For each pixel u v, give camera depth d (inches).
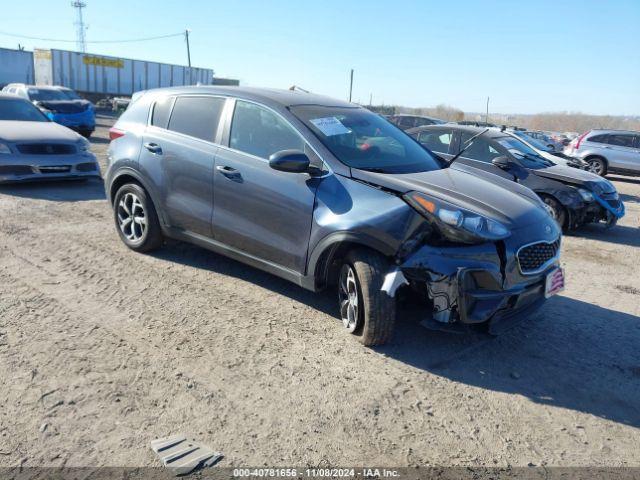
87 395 118.8
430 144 364.8
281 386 127.7
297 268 160.4
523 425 119.8
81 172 350.3
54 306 162.9
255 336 151.9
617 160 680.4
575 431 119.0
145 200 205.9
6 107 370.3
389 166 164.9
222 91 189.9
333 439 110.1
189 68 1788.9
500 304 136.8
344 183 150.9
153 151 199.8
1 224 247.3
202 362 136.1
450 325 138.5
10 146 320.2
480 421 120.0
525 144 364.8
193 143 188.9
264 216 166.1
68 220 262.1
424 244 136.9
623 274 246.2
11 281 179.6
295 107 173.2
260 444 107.0
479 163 337.4
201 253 221.0
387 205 140.7
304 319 165.0
